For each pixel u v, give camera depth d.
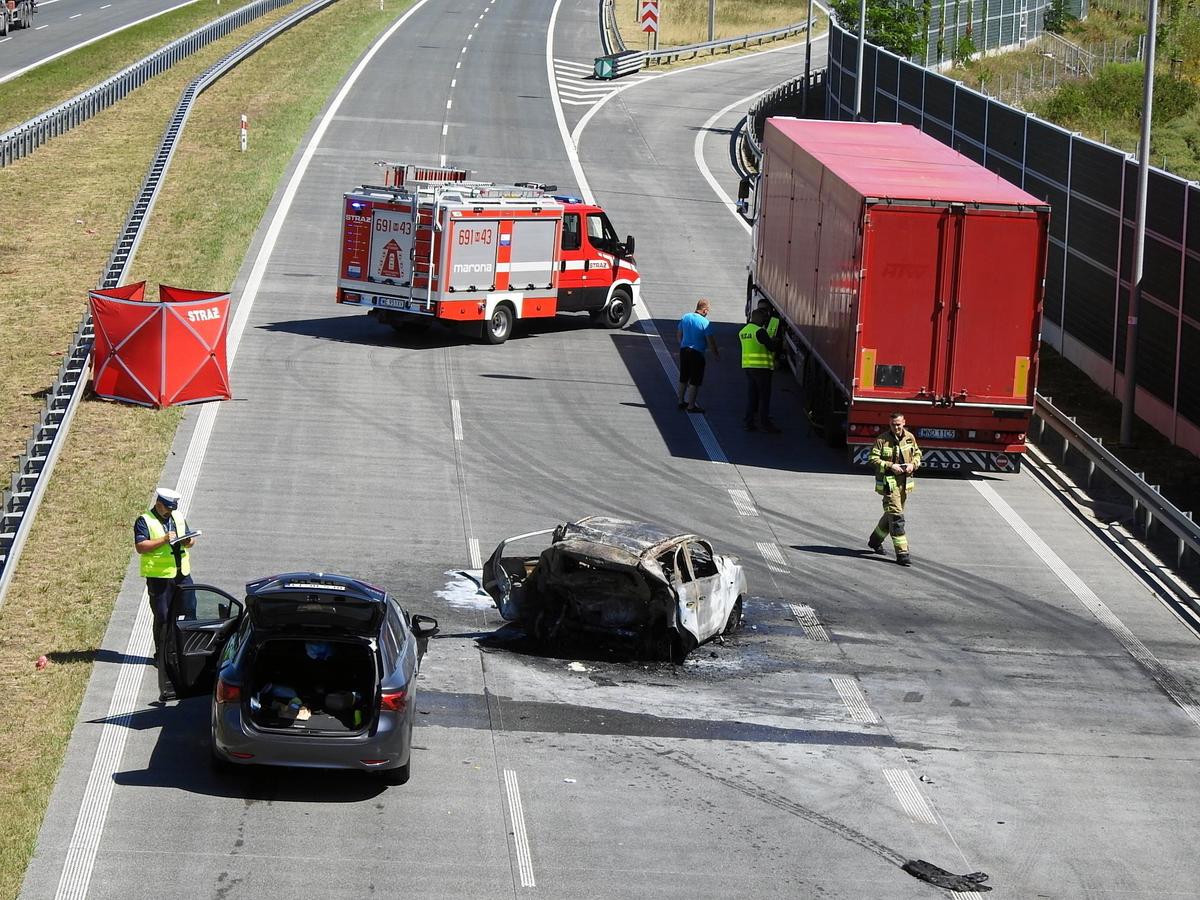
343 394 80.38
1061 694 48.62
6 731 41.44
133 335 75.75
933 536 64.69
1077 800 41.06
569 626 49.28
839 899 34.75
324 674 40.16
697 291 111.88
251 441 71.50
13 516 57.66
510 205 92.31
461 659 48.53
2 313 95.75
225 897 33.28
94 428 72.12
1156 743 45.31
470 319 91.62
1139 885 36.38
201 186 131.38
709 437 77.88
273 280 104.50
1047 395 90.31
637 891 34.59
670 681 47.84
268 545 57.94
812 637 52.44
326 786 39.19
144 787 38.50
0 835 35.22
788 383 91.19
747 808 39.28
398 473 68.19
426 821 37.50
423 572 56.31
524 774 40.53
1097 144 92.56
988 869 36.72
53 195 130.00
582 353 93.62
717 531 63.28
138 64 180.50
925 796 40.66
